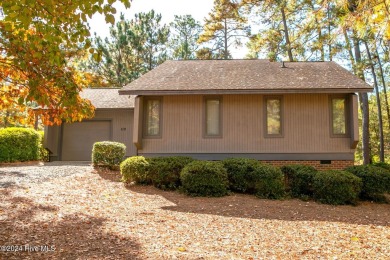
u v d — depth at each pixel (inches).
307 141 452.1
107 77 974.4
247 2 834.8
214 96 473.4
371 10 202.8
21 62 157.9
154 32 1093.1
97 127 665.6
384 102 985.5
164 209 297.6
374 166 398.0
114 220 249.1
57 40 151.6
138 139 455.5
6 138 565.0
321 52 788.6
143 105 479.5
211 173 368.2
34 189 332.5
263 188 367.2
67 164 572.1
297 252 191.9
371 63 591.5
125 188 386.0
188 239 212.8
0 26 158.6
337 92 429.1
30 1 134.4
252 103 467.5
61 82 167.9
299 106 458.9
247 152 458.9
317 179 360.5
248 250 194.1
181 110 474.0
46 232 210.7
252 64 566.6
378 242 213.5
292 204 339.6
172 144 469.4
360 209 330.6
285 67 536.7
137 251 185.2
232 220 267.4
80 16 148.1
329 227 252.5
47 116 192.4
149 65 1091.9
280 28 883.4
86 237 206.4
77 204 292.4
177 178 396.2
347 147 445.7
